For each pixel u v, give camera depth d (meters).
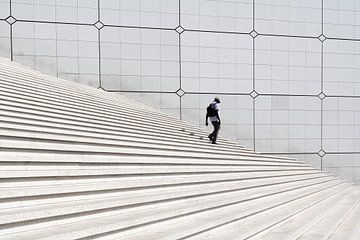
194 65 12.11
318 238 4.52
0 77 7.25
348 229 5.03
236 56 12.42
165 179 5.64
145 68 11.77
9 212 3.16
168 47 11.92
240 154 9.94
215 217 4.77
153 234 3.86
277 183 7.70
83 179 4.50
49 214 3.35
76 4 11.23
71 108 7.18
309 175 10.18
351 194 8.26
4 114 5.09
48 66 11.07
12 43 10.84
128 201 4.27
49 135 4.98
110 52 11.51
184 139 8.88
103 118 7.48
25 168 4.05
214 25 12.27
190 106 12.07
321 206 6.46
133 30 11.66
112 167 5.23
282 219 5.18
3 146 4.06
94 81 11.41
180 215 4.53
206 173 6.85
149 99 11.80
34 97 6.85
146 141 7.09
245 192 6.41
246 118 12.48
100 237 3.45
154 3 11.81
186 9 12.05
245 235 4.31
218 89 12.28
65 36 11.16
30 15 10.92
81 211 3.68
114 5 11.51
